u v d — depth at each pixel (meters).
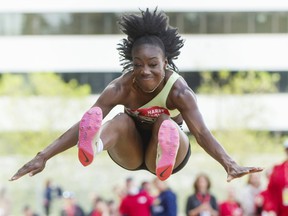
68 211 37.28
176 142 11.05
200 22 77.00
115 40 78.12
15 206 57.53
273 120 76.75
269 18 77.69
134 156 12.42
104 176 60.78
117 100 11.76
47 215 48.75
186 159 12.53
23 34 78.31
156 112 11.88
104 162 60.84
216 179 60.31
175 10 76.88
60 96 66.50
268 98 76.69
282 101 76.69
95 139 10.88
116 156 12.51
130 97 11.83
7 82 69.00
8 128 67.69
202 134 11.43
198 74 75.75
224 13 77.19
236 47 77.25
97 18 78.12
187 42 76.38
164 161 11.01
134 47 11.45
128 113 12.10
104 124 11.77
